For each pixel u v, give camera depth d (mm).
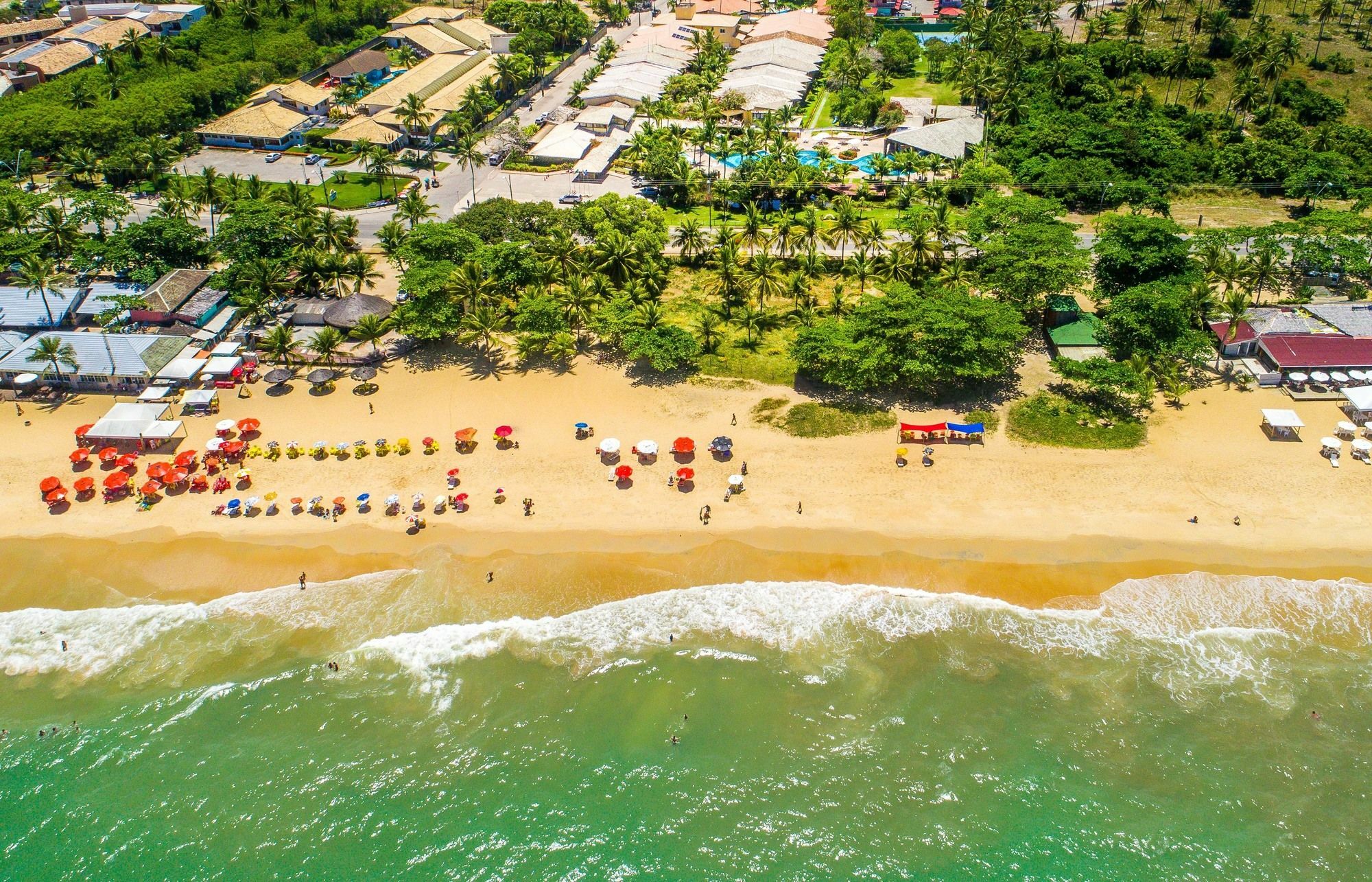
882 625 80562
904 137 177875
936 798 67188
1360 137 172125
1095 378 105062
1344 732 71062
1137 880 62094
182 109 187875
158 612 82375
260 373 117125
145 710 74062
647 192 169375
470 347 122875
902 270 126750
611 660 77500
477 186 172375
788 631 80000
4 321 123500
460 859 63938
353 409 109688
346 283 135375
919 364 104750
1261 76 193125
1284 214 160000
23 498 95312
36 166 171625
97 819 66688
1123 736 71188
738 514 92250
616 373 116312
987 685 75250
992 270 124312
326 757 70375
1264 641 78500
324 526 91250
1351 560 85625
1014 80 196625
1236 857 63094
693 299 133625
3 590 84500
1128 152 170250
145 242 133875
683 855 63906
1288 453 98938
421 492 95750
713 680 75875
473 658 77750
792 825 65500
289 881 62812
